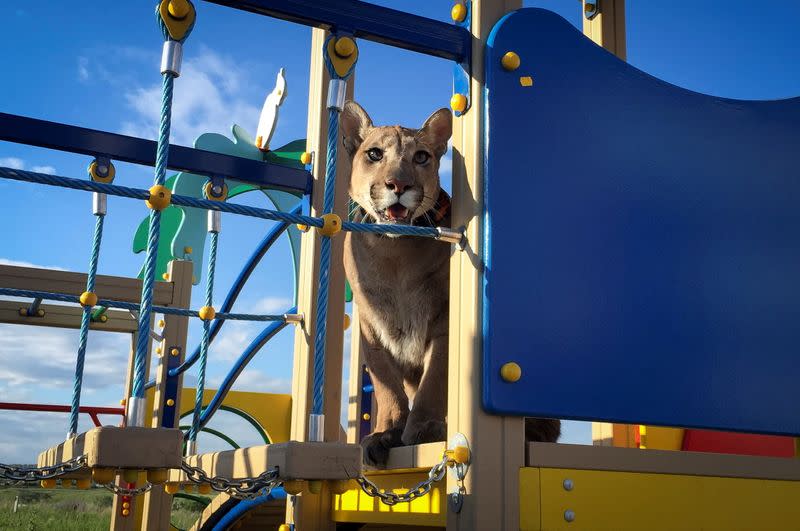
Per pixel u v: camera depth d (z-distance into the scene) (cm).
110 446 139
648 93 214
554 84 199
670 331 202
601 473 186
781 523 206
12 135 244
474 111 194
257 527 420
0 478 148
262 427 607
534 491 178
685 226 211
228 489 158
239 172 286
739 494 202
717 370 208
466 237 192
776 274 223
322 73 305
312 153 303
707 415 204
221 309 400
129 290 511
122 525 504
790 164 234
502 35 195
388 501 169
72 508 895
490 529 173
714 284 212
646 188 207
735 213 221
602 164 201
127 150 263
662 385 198
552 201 193
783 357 219
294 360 298
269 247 376
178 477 249
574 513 180
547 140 195
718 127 224
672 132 215
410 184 266
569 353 187
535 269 187
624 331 196
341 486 160
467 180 194
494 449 178
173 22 163
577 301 191
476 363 181
